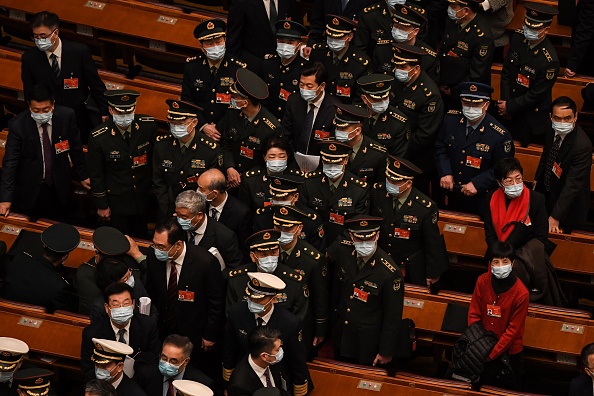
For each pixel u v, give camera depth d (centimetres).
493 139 1825
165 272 1648
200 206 1652
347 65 1948
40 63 1938
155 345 1606
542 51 1916
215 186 1712
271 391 1470
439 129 1894
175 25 2125
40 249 1802
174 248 1616
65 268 1847
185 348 1542
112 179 1862
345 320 1667
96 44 2173
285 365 1598
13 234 1834
